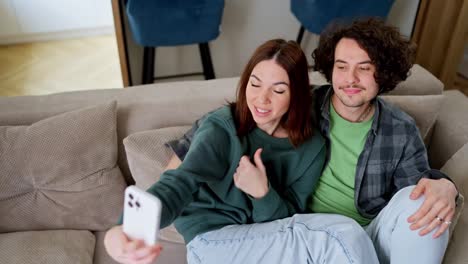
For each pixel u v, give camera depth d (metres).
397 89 1.51
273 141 1.12
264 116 1.04
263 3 2.48
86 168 1.29
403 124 1.19
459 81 2.90
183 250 1.33
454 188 1.08
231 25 2.53
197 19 1.96
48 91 2.88
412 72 1.57
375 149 1.19
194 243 1.11
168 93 1.44
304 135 1.14
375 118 1.18
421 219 1.01
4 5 3.25
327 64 1.19
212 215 1.12
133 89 1.47
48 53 3.35
